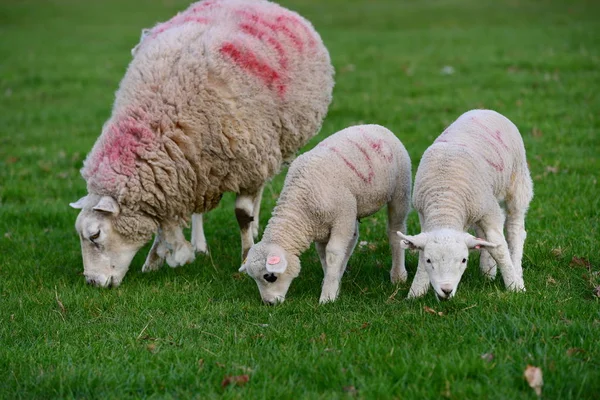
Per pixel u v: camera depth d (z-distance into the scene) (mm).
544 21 36969
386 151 9188
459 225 7973
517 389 6055
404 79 23672
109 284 9719
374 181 8961
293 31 10648
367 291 9023
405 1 52250
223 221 12555
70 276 10219
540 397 5914
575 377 6082
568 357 6406
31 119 21141
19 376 6922
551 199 11914
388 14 44562
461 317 7562
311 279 9602
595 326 7102
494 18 39594
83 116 21250
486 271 9023
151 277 10078
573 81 21375
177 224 10062
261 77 9938
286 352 6992
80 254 11117
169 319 8375
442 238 7465
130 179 9305
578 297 8117
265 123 10008
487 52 27516
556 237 10086
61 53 32250
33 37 37875
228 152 9648
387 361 6586
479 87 21500
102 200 9281
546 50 26859
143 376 6664
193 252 10328
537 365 6383
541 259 9445
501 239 8289
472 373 6320
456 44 30422
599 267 9133
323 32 37562
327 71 11359
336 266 8672
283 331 7684
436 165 8297
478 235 8805
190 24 10164
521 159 9133
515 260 8781
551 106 18625
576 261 9227
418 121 18266
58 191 14352
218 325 8117
